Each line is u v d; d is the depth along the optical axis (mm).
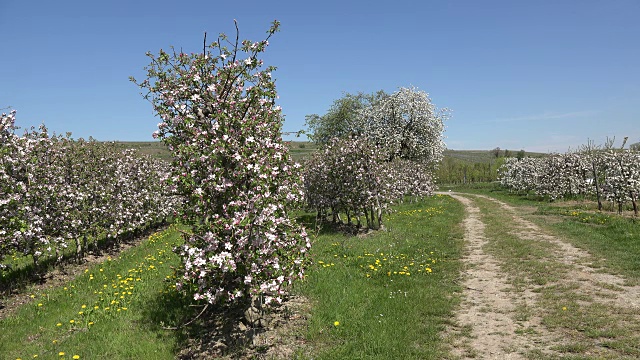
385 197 17516
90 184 14531
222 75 7227
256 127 6723
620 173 19609
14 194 10289
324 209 19516
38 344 7266
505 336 6613
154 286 10102
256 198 6008
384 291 8883
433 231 16922
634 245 11844
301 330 6902
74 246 16188
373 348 6207
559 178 29703
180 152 6414
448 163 78812
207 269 5895
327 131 40438
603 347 5941
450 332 6938
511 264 11109
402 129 38188
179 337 7105
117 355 6551
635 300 7754
